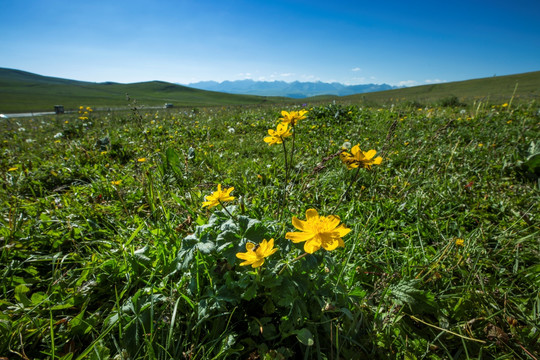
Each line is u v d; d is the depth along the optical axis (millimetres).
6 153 5543
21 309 1459
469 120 6730
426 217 2490
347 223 2299
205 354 1247
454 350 1378
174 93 120250
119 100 82750
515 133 5117
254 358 1265
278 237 1568
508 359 1287
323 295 1407
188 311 1426
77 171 3789
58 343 1358
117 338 1354
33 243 2023
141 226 2135
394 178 3348
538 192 2820
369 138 5395
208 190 2998
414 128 6371
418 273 1738
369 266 1910
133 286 1633
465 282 1677
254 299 1486
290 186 2881
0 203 2824
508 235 2100
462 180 3217
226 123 8664
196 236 1559
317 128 6684
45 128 11031
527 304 1577
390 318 1437
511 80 69438
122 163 4742
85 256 2012
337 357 1213
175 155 3359
